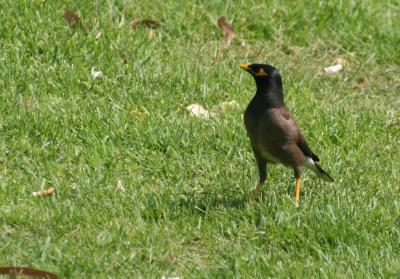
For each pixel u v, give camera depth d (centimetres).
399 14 1577
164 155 1095
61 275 820
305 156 1002
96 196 979
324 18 1495
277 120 967
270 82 970
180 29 1400
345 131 1186
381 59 1452
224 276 844
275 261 884
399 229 947
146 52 1292
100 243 879
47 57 1238
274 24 1462
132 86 1214
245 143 1129
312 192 1031
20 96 1147
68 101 1161
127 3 1412
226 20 1431
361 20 1514
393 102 1334
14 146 1060
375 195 1031
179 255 890
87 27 1318
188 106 1200
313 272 859
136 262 866
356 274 854
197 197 1003
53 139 1086
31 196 963
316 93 1320
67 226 912
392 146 1173
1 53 1228
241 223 946
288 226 931
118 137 1109
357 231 927
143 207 963
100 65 1245
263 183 1005
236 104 1220
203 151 1103
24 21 1283
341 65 1415
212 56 1359
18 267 807
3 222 910
